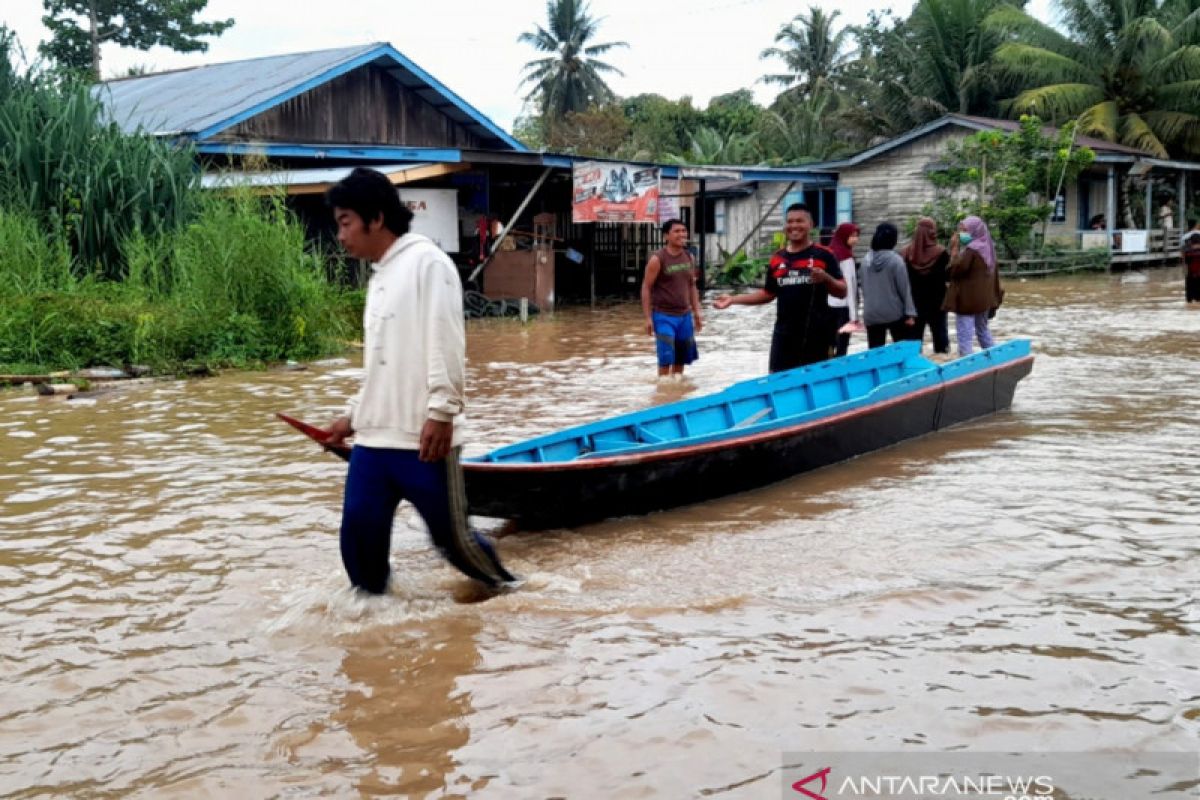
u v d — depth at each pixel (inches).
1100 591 187.8
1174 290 893.8
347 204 171.0
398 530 231.0
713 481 250.7
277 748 137.9
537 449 244.5
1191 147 1393.9
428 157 745.6
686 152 1893.5
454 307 170.9
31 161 564.4
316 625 177.0
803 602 185.2
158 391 414.9
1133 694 148.6
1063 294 872.9
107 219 558.6
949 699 147.9
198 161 714.2
